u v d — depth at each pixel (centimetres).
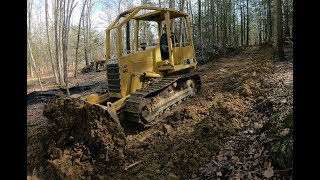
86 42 2672
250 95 716
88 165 460
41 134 529
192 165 441
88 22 2905
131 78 661
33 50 3741
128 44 845
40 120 817
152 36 3098
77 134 488
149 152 525
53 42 3766
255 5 3319
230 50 2050
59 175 433
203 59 1702
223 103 659
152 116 645
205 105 714
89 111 492
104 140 482
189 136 545
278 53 1095
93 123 486
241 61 1451
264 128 466
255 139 451
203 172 417
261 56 1494
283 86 702
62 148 476
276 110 541
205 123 558
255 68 1023
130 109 609
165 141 557
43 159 477
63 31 1697
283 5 2372
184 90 772
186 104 755
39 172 454
